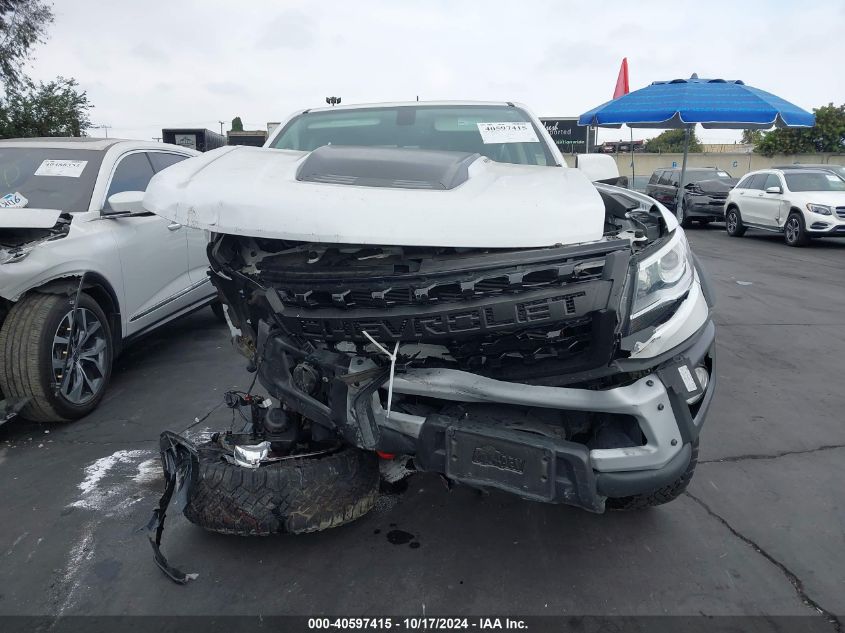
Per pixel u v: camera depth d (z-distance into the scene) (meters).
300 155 3.19
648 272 2.45
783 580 2.73
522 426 2.54
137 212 4.62
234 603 2.58
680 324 2.50
